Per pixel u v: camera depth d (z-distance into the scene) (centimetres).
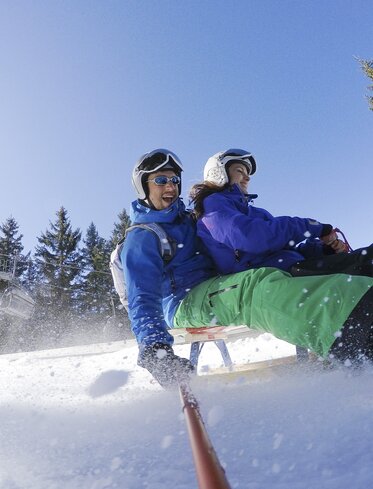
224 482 54
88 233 4644
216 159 292
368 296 184
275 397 166
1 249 4812
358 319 184
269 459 103
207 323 262
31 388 339
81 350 914
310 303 200
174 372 203
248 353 493
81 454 127
